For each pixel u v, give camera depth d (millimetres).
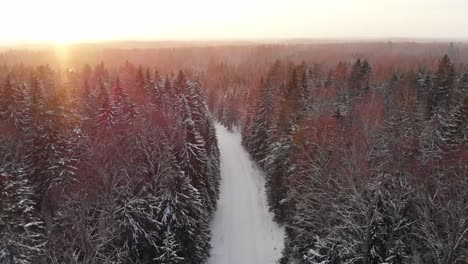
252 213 44938
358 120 43875
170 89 56344
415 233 23234
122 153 32688
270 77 73375
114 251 25172
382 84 73250
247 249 37250
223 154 71812
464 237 22375
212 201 43625
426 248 23906
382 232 23078
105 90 45250
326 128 36969
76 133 34688
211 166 45906
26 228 24156
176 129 38062
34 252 24047
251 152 65812
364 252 23094
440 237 23297
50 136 31703
